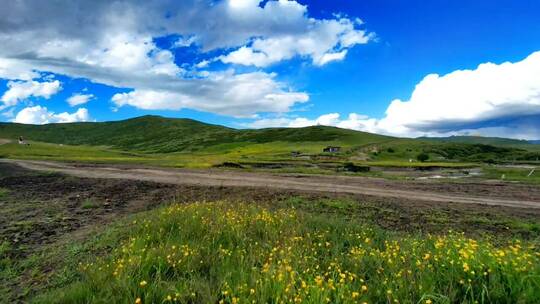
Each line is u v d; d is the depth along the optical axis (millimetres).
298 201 14562
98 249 7469
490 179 29734
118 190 18422
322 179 25953
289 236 7168
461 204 15047
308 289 4379
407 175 38281
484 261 5062
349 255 6277
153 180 23484
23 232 9328
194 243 6648
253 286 4629
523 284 4473
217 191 17984
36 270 6438
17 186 19828
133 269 5336
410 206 14023
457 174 40906
